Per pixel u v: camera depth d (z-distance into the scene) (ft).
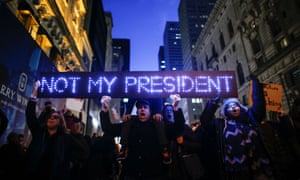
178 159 12.15
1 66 22.91
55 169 10.82
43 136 11.62
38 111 31.09
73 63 68.23
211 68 160.97
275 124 13.61
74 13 74.74
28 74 29.01
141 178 10.27
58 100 34.65
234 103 13.05
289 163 11.98
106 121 12.86
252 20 102.27
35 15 38.04
